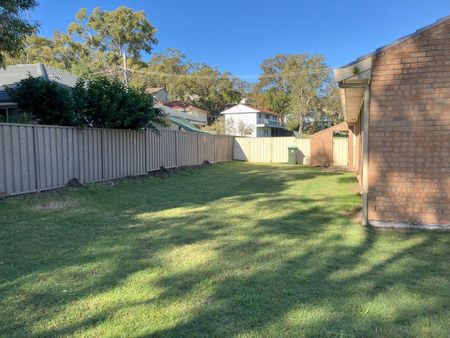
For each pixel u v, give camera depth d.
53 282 3.60
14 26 9.16
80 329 2.72
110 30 46.78
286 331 2.72
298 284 3.61
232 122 46.00
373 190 6.14
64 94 9.45
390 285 3.60
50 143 8.73
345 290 3.47
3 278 3.68
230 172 16.47
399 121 5.98
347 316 2.96
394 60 5.93
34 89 9.25
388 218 6.11
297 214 7.06
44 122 9.50
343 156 21.80
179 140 16.56
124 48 46.97
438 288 3.54
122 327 2.75
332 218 6.74
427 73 5.82
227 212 7.22
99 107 10.67
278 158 24.66
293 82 54.03
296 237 5.38
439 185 5.89
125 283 3.60
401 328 2.78
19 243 4.89
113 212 7.06
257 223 6.29
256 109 48.44
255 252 4.64
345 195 9.56
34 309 3.03
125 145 11.88
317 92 51.81
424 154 5.92
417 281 3.71
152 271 3.93
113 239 5.19
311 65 54.31
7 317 2.88
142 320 2.87
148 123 12.45
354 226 6.11
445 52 5.73
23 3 9.26
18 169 7.83
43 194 8.26
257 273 3.90
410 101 5.91
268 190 10.60
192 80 52.00
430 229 5.90
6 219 6.14
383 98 6.01
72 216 6.57
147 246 4.87
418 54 5.83
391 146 6.04
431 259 4.41
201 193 9.88
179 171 15.39
